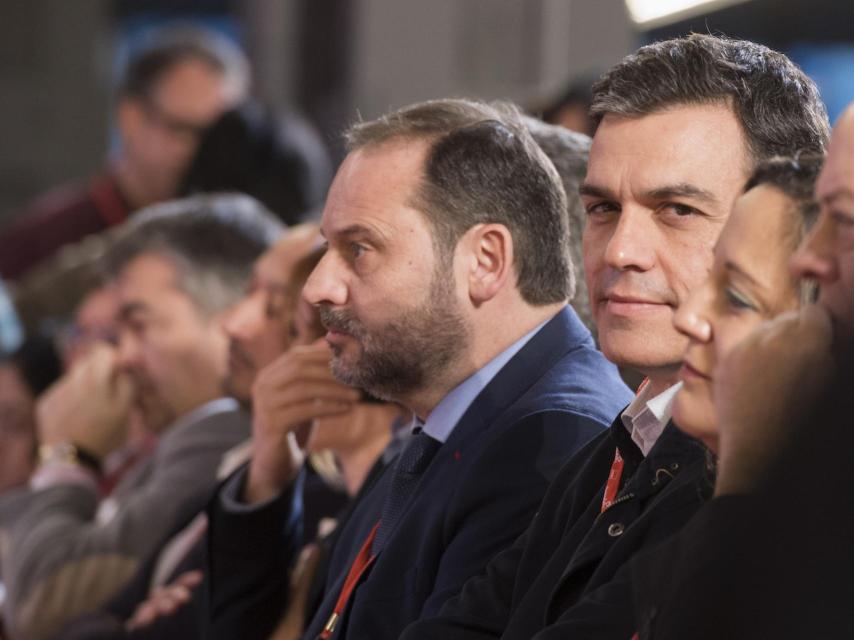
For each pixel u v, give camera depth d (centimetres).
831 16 1244
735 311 301
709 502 276
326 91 1761
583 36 1413
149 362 841
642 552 297
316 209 1040
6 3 2217
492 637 414
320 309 478
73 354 950
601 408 466
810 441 203
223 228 850
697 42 401
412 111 484
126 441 909
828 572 203
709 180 384
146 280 841
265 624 583
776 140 390
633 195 390
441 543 459
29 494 827
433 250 465
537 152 482
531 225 475
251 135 1023
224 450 754
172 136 1217
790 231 298
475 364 475
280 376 577
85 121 2247
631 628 333
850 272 275
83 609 761
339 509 645
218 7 2192
